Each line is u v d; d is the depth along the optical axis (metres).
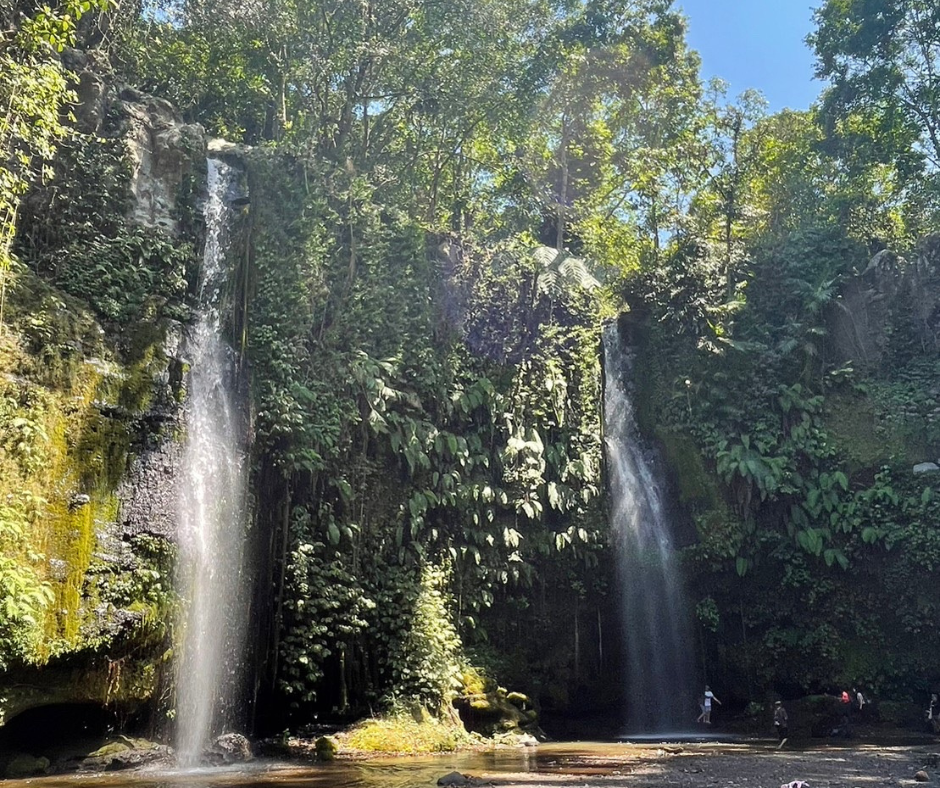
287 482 16.95
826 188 29.34
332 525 17.05
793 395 23.64
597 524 22.11
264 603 16.23
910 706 20.72
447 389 20.55
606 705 21.22
